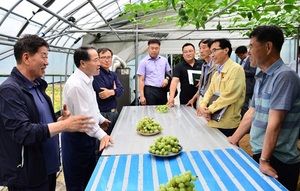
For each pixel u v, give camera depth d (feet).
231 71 7.54
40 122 5.72
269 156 4.84
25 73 5.51
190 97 12.81
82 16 13.98
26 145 5.21
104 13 16.11
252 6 9.29
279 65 5.30
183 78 12.71
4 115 5.03
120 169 5.01
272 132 4.92
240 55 16.47
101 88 10.15
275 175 4.57
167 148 5.56
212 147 6.15
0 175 5.34
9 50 9.07
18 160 5.21
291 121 5.31
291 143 5.44
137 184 4.39
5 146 5.22
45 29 12.23
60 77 16.08
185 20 7.35
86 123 5.55
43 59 5.47
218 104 7.61
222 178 4.51
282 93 4.96
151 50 13.26
